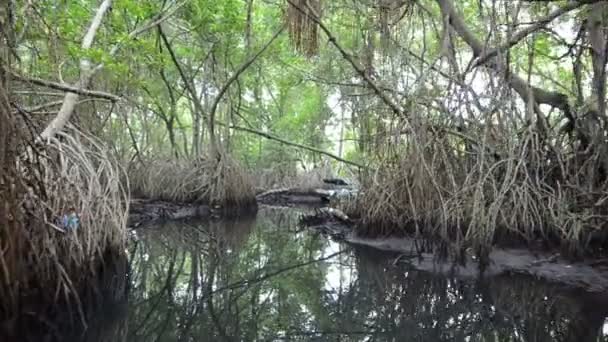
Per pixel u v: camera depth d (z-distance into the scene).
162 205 13.27
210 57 14.88
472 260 6.79
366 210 8.84
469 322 5.06
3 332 4.09
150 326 5.02
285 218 13.83
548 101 7.39
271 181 19.44
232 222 12.84
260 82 19.69
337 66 14.15
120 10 11.23
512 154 6.78
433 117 7.74
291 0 8.52
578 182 6.84
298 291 6.41
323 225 11.41
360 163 11.39
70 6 8.77
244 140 19.81
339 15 12.09
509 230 6.92
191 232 11.05
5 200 4.00
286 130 20.75
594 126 6.86
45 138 5.22
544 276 6.32
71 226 5.08
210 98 15.36
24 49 8.10
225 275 7.25
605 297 5.51
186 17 13.23
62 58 7.98
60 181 5.09
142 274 7.19
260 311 5.59
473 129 7.47
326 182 19.67
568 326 4.73
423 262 7.46
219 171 13.96
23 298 4.31
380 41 9.49
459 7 10.21
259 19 14.69
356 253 8.44
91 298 5.42
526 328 4.78
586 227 6.44
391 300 5.93
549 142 7.20
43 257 4.57
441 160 7.62
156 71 14.32
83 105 9.66
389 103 8.15
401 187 8.18
